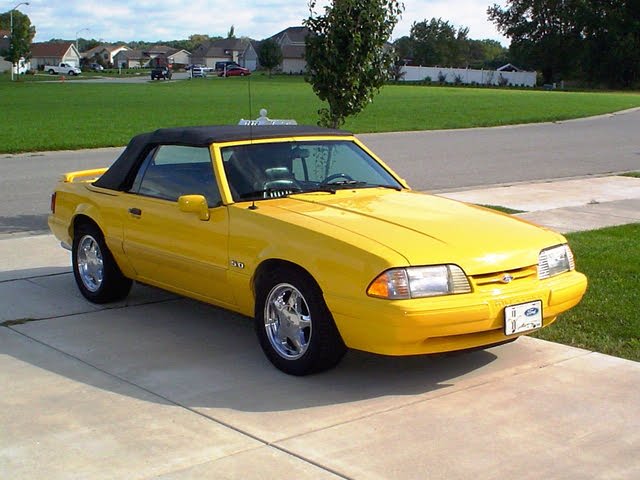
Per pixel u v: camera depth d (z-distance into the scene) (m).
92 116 34.66
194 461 4.15
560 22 91.88
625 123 34.50
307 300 5.17
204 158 6.14
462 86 87.12
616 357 5.73
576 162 20.12
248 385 5.23
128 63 180.88
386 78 10.67
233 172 6.00
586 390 5.11
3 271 8.30
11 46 96.44
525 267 5.23
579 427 4.55
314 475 3.99
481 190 14.55
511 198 13.54
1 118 33.53
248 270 5.54
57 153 21.34
